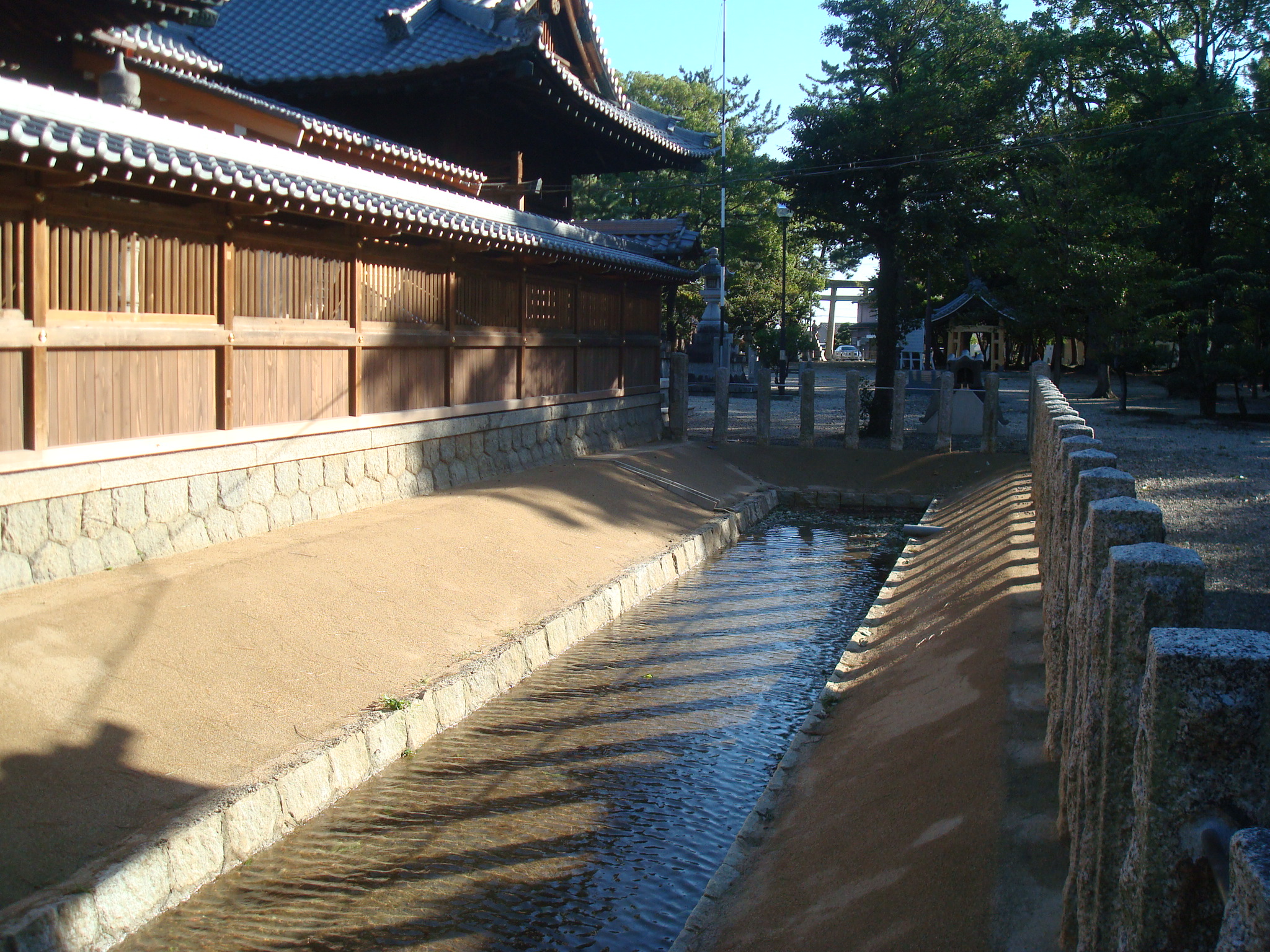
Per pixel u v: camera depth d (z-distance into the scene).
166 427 9.16
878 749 6.94
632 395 20.98
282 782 6.30
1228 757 2.38
